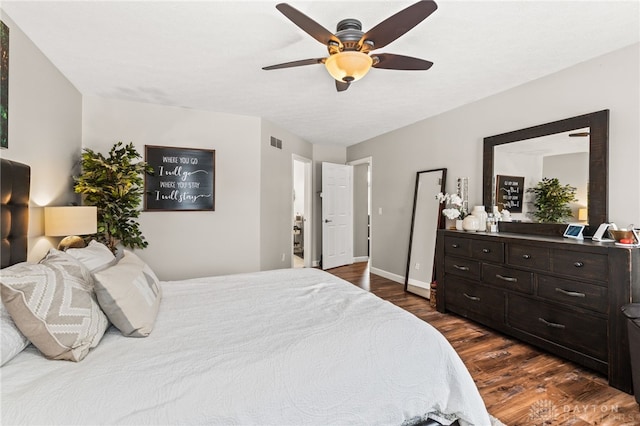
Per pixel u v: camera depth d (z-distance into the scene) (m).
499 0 1.78
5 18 1.89
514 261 2.71
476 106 3.53
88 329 1.21
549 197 2.82
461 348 2.61
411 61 1.93
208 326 1.45
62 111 2.82
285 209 4.97
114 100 3.49
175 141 3.76
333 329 1.40
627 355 1.97
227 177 4.04
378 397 1.20
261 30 2.09
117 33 2.13
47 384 0.98
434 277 4.02
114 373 1.05
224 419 0.96
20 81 2.08
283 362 1.16
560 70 2.74
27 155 2.17
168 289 2.04
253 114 4.07
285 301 1.80
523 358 2.43
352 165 6.17
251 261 4.19
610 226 2.29
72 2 1.79
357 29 1.85
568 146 2.68
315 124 4.55
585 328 2.21
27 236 1.99
